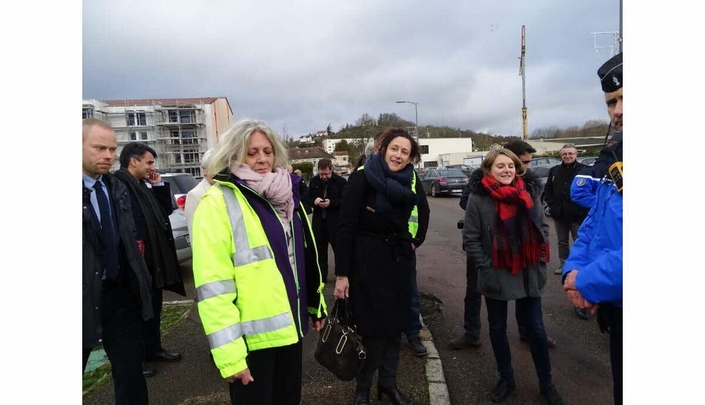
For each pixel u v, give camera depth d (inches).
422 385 117.7
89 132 87.8
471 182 117.9
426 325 166.2
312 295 89.2
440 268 262.4
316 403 111.8
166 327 172.7
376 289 102.4
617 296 63.9
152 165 132.7
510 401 110.8
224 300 66.5
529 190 113.0
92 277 84.7
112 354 94.8
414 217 132.8
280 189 75.4
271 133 77.5
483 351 141.9
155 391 120.6
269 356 72.7
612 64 68.5
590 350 141.3
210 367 135.0
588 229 77.3
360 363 97.7
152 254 127.6
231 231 69.9
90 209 86.7
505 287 106.7
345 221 104.4
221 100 2701.8
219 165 74.1
